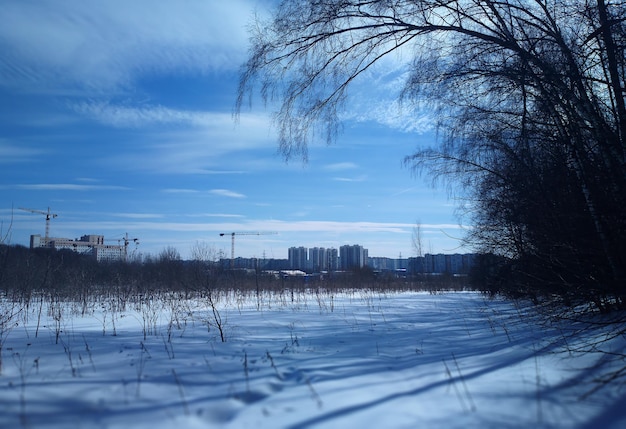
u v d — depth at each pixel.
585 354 5.64
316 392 4.49
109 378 5.01
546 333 7.67
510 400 4.11
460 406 3.98
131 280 19.20
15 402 4.04
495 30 7.78
